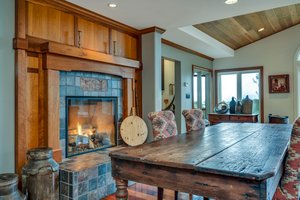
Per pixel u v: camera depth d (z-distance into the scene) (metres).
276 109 6.08
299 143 1.58
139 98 4.23
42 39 2.76
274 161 1.38
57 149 2.85
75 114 3.37
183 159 1.44
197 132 2.68
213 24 4.69
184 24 3.89
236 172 1.17
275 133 2.57
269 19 4.99
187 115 3.14
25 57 2.57
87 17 3.32
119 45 3.86
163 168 1.44
